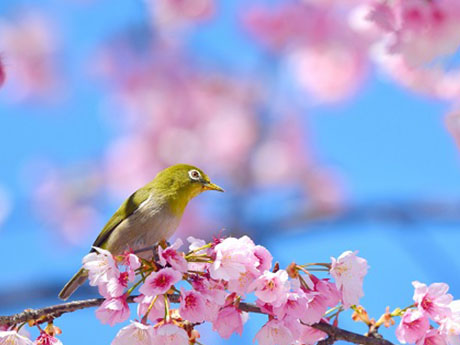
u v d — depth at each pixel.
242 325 6.55
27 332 6.84
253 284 6.22
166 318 6.27
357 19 11.19
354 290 6.50
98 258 6.49
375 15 8.38
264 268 6.36
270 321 6.36
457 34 8.27
